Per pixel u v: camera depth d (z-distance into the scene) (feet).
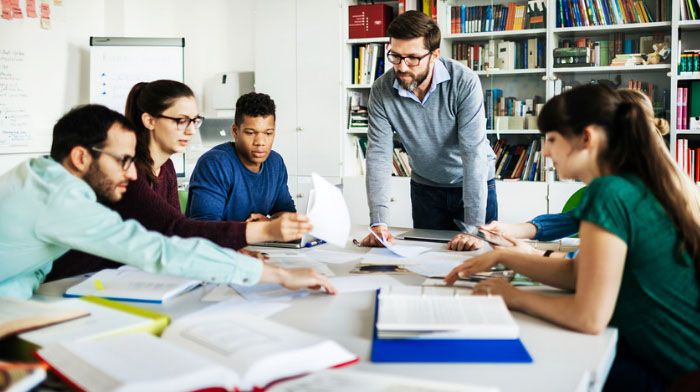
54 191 3.95
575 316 3.59
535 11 13.34
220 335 3.08
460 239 6.38
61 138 4.23
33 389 2.59
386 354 3.11
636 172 3.92
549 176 13.42
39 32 14.35
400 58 7.37
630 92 4.66
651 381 3.71
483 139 8.02
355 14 14.82
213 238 4.96
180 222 5.17
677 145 12.47
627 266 3.81
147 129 6.40
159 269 3.95
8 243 4.02
